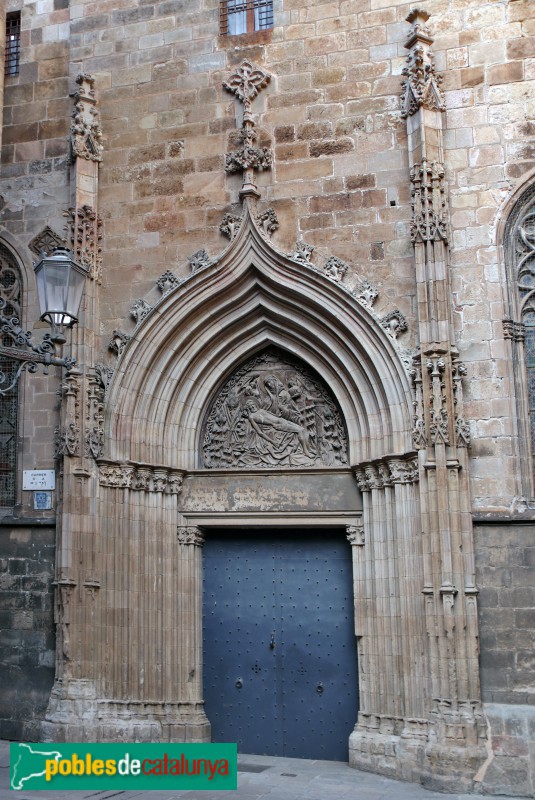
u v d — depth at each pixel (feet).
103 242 59.31
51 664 55.31
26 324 60.08
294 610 56.03
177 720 54.03
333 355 55.42
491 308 51.52
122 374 56.65
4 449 59.72
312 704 54.49
